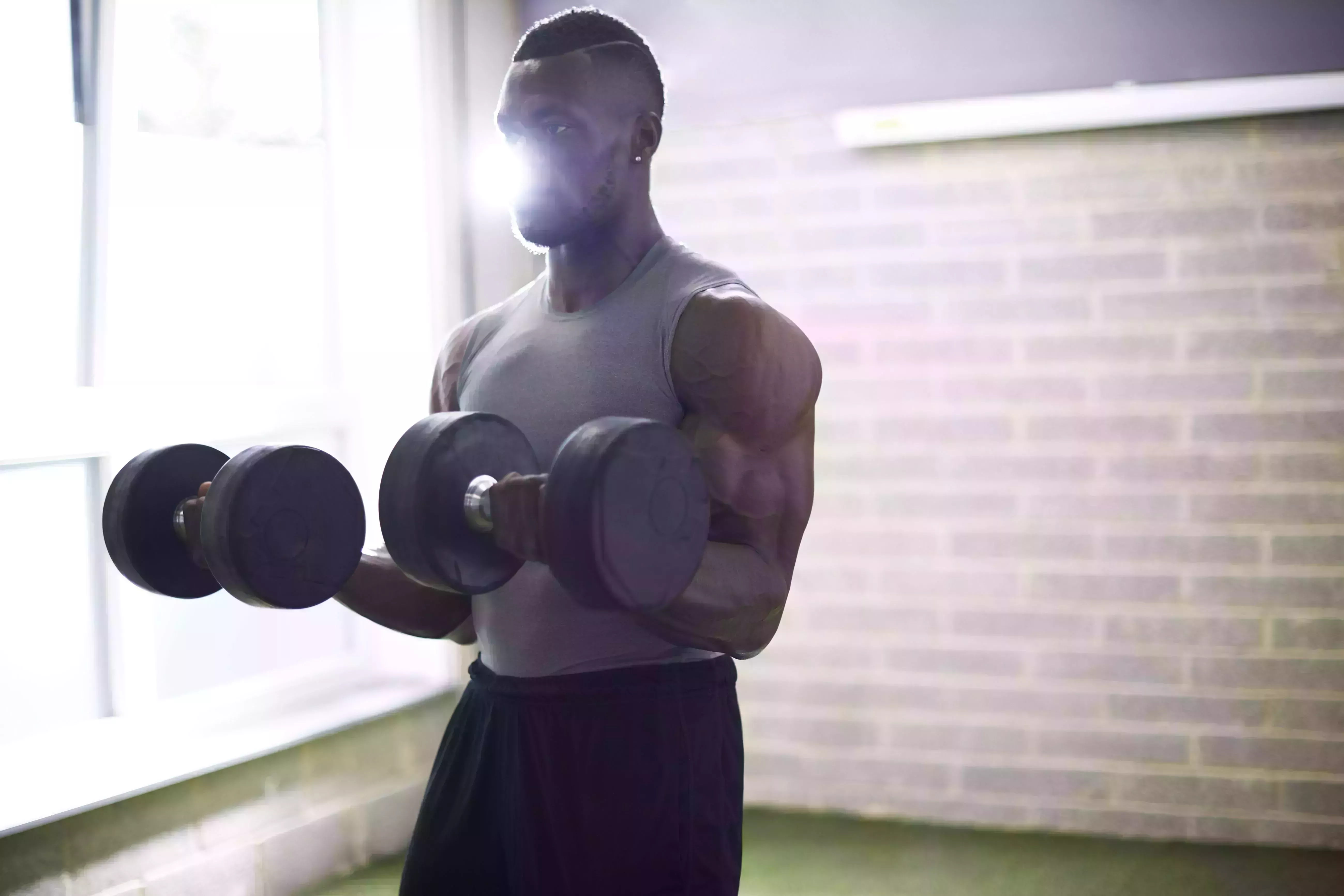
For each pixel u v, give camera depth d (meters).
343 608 2.53
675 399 1.08
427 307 2.47
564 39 1.10
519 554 0.94
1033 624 2.54
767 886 2.25
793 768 2.68
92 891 1.82
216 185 2.30
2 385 1.93
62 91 2.00
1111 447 2.50
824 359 2.64
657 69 1.16
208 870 2.00
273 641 2.38
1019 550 2.55
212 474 1.20
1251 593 2.45
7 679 1.90
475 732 1.19
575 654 1.09
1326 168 2.38
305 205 2.48
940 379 2.58
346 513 1.09
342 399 2.47
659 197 2.74
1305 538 2.42
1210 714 2.47
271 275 2.42
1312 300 2.40
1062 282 2.51
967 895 2.20
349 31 2.51
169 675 2.20
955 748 2.59
